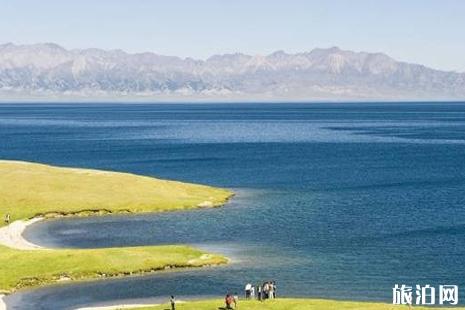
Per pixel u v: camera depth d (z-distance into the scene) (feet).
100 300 339.36
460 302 334.85
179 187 650.84
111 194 604.90
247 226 512.22
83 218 546.26
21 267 377.09
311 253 429.38
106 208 568.00
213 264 401.08
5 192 591.37
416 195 651.66
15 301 338.13
